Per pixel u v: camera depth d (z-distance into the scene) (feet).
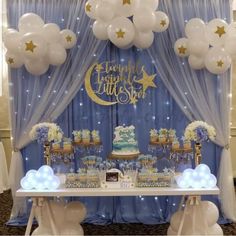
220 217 12.60
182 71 12.18
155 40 12.25
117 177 10.07
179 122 12.53
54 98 12.25
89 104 12.55
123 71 12.38
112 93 12.44
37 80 12.22
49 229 10.19
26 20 11.12
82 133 11.30
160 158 11.90
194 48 11.18
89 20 12.22
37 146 12.51
